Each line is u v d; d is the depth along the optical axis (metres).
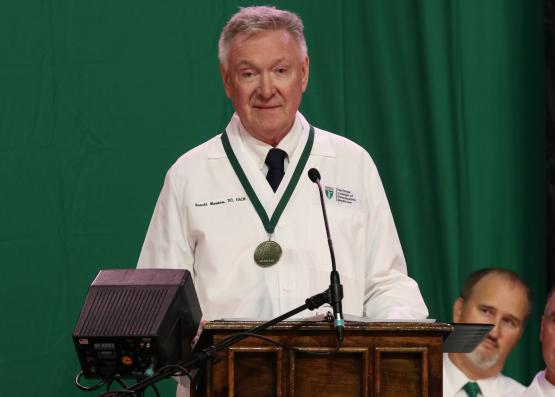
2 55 12.08
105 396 5.91
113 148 12.15
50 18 12.18
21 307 11.90
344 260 8.89
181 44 12.27
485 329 6.44
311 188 9.11
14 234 11.96
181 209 9.16
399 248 9.26
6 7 12.12
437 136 11.78
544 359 11.09
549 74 11.58
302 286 8.75
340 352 6.27
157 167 12.17
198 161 9.34
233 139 9.34
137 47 12.25
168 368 5.96
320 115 12.14
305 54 9.02
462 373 11.21
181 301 6.25
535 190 11.76
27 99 12.09
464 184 11.73
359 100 12.12
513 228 11.71
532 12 11.91
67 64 12.17
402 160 11.95
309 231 8.94
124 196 12.10
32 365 11.87
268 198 9.04
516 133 11.80
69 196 12.07
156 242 9.17
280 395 6.23
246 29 8.73
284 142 9.23
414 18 12.00
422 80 11.94
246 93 8.79
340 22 12.20
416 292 8.94
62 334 11.94
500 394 11.20
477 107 11.78
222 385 6.25
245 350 6.27
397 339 6.29
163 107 12.22
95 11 12.23
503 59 11.84
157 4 12.28
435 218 11.80
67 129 12.12
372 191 9.32
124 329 5.98
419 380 6.29
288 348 6.21
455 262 11.66
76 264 12.02
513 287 11.37
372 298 9.00
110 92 12.18
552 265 11.45
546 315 11.13
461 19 11.84
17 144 12.05
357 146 9.53
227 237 8.92
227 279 8.80
